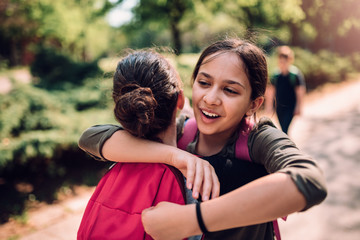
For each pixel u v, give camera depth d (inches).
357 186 134.7
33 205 129.6
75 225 115.0
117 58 43.5
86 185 149.2
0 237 106.7
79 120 154.9
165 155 32.0
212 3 326.6
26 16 332.2
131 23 343.6
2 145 129.7
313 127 233.6
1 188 140.0
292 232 105.4
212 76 33.4
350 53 754.2
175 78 35.4
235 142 35.8
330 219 111.0
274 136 32.0
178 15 336.5
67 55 248.4
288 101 156.0
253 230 35.0
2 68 270.4
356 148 182.9
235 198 23.5
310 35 546.9
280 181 22.7
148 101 30.6
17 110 146.4
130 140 34.4
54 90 201.8
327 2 462.6
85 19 341.1
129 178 33.8
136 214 31.2
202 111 35.1
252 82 33.9
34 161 147.3
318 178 23.8
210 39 45.7
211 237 33.6
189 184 27.8
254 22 378.9
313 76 430.9
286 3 354.9
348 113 277.1
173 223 25.6
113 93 35.5
